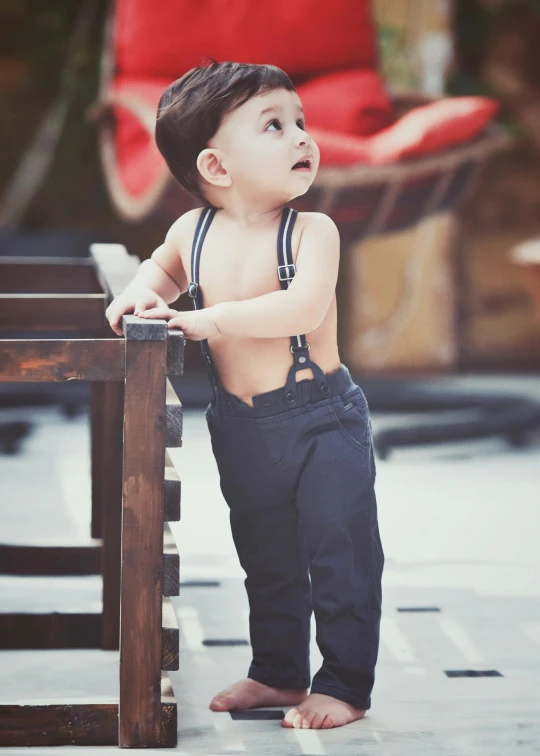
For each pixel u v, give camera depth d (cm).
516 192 1553
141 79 1078
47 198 1526
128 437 368
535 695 446
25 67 1534
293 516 428
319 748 384
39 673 467
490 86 1576
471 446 1067
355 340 1456
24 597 584
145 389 368
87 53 1499
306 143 403
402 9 1368
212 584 619
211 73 409
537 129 1559
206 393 1239
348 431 414
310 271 402
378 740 394
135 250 1527
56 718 382
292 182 403
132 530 371
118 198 976
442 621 552
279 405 410
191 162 418
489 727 409
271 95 402
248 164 402
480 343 1531
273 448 412
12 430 1014
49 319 522
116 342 372
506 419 1060
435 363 1445
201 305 420
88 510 800
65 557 573
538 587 617
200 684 459
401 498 855
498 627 543
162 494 371
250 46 1093
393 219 955
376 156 916
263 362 409
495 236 1550
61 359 370
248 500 426
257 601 437
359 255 1441
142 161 970
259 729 404
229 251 414
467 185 960
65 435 1097
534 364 1522
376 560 421
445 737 397
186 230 430
